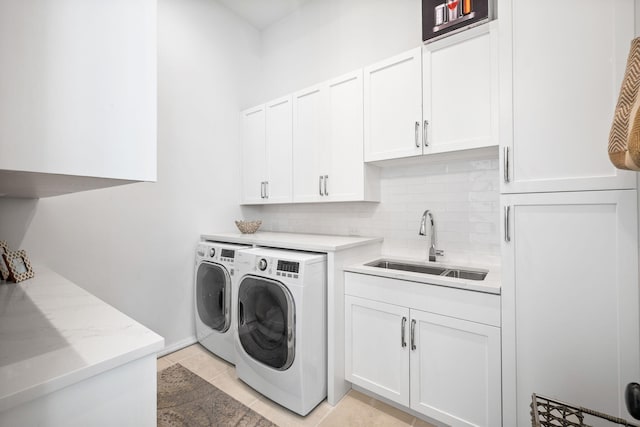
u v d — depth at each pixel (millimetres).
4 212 1708
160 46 2406
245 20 3119
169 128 2475
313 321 1733
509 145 1349
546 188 1267
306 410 1684
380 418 1678
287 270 1732
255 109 2904
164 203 2443
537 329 1286
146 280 2324
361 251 2105
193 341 2605
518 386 1324
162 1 2418
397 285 1675
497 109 1584
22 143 484
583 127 1201
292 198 2584
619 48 1139
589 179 1184
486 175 1932
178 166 2537
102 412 612
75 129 550
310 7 2865
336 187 2297
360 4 2525
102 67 591
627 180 1120
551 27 1266
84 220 2016
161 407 1766
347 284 1882
